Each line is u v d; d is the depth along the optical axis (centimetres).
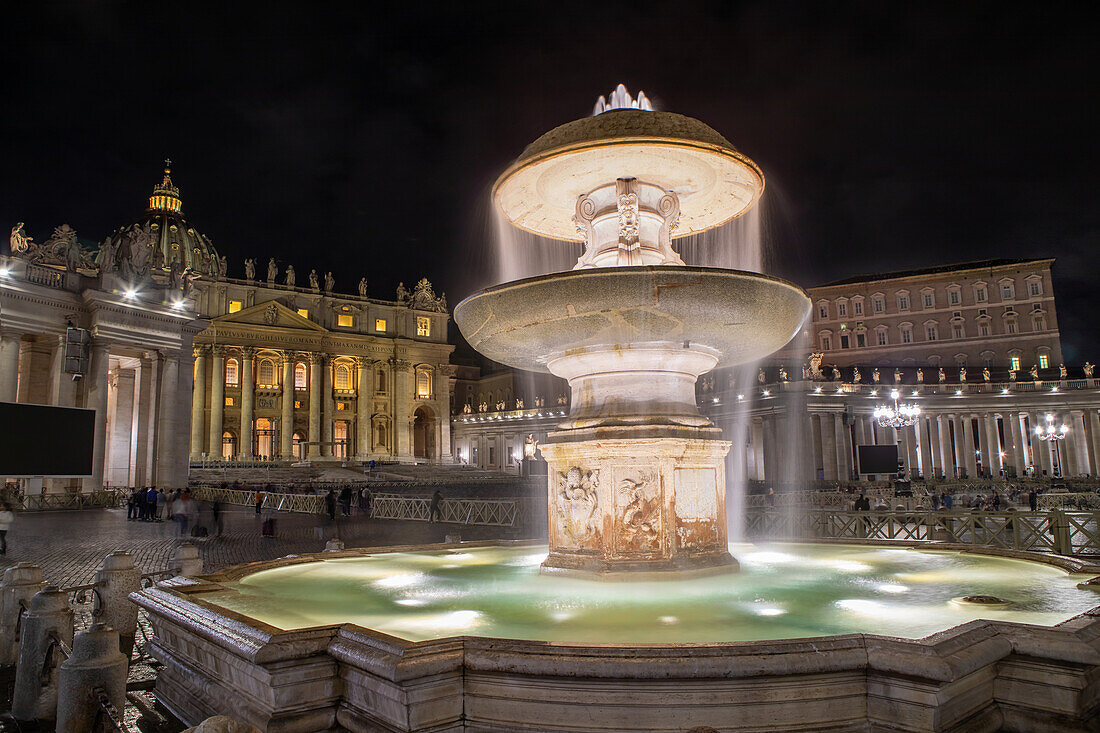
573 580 584
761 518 1540
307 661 357
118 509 2934
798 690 310
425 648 328
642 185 669
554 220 771
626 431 590
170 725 457
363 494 2964
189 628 432
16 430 1820
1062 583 560
